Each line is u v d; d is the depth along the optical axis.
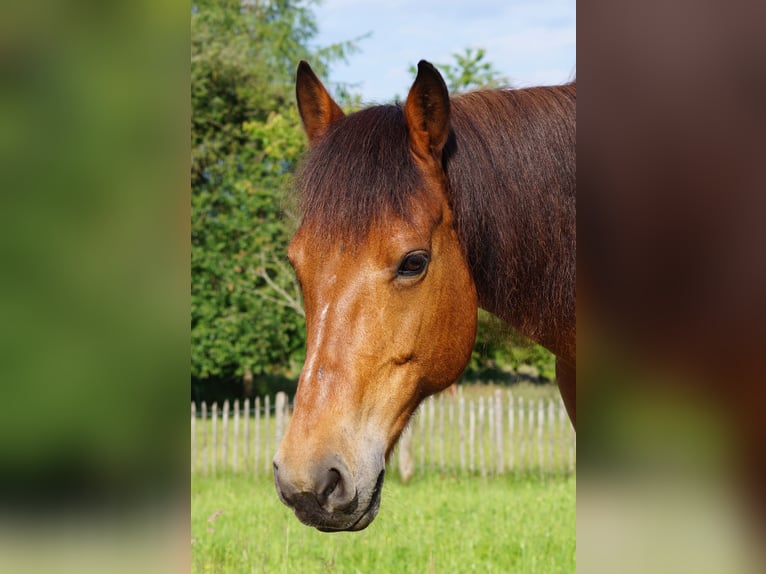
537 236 2.90
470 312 2.78
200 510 7.24
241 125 15.95
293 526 6.06
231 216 14.93
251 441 12.84
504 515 7.26
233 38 17.22
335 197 2.54
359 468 2.40
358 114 2.78
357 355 2.46
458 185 2.79
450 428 11.59
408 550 5.48
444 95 2.66
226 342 14.85
